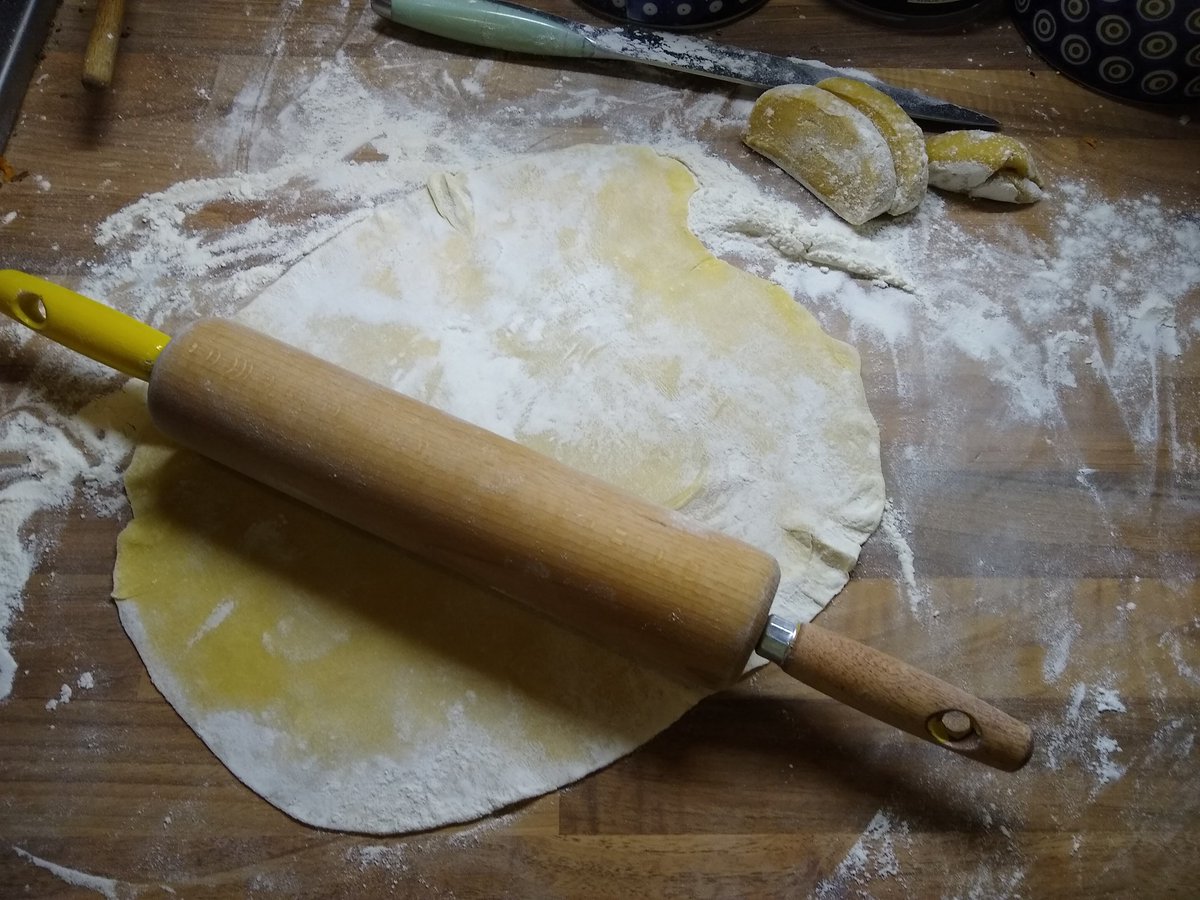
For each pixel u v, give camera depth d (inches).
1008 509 34.1
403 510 27.8
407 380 34.5
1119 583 33.1
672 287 36.5
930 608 32.5
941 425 35.4
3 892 28.6
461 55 42.4
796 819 29.6
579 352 35.1
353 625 31.3
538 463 27.9
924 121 41.0
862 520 32.9
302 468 28.6
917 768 30.2
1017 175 38.7
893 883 29.0
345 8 43.0
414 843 29.1
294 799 29.3
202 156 39.6
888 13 43.5
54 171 39.0
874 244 38.4
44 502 33.3
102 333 30.7
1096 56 40.9
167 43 41.8
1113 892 29.0
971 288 37.9
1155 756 30.7
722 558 26.2
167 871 28.8
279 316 35.6
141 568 32.0
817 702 31.0
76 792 29.6
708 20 43.1
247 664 30.7
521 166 39.0
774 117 38.8
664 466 33.2
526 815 29.4
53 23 42.0
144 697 30.7
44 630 31.6
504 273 36.7
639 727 30.1
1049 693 31.4
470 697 30.4
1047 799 30.0
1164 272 38.4
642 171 39.1
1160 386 36.3
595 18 43.4
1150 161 40.8
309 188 38.9
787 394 34.7
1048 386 36.2
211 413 29.0
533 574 27.1
